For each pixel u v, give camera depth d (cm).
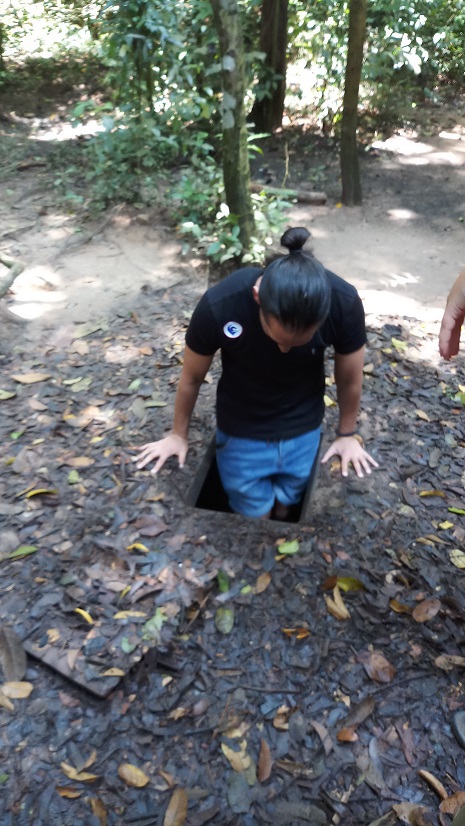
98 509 254
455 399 321
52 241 466
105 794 177
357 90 521
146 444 281
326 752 187
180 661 206
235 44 385
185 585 226
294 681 203
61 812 173
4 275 423
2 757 183
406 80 776
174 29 507
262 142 682
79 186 545
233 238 423
